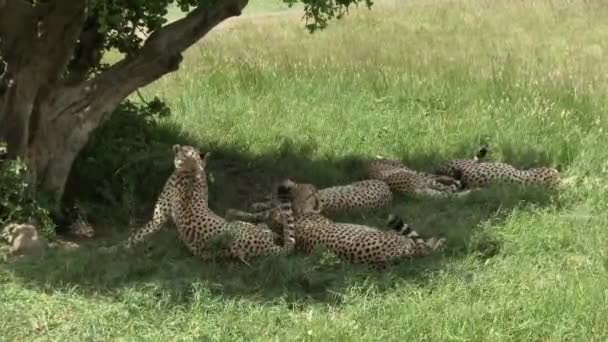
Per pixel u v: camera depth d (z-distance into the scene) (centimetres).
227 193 1345
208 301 922
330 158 1498
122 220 1237
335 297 945
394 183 1341
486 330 860
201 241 1055
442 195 1303
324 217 1159
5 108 1160
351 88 1875
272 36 2531
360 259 1036
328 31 2612
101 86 1198
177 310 909
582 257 1055
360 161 1484
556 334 850
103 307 909
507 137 1521
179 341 852
